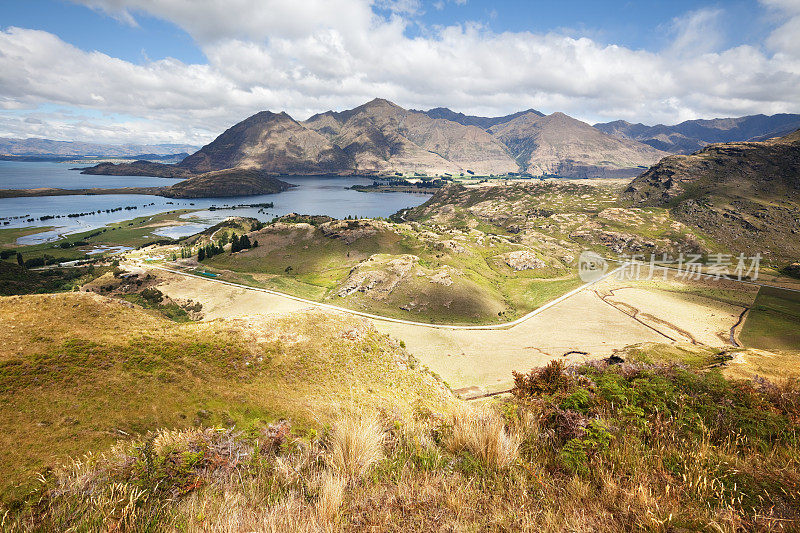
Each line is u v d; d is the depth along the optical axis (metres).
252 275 194.25
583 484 4.45
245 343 43.34
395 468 5.18
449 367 113.81
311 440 6.32
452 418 6.54
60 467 5.90
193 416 28.81
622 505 3.90
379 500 4.30
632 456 4.93
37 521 4.72
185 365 35.91
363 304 162.75
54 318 37.66
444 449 5.65
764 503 3.73
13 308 37.59
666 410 6.79
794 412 6.48
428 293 170.75
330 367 44.31
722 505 3.75
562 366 9.99
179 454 5.87
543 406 7.12
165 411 28.33
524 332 146.00
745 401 7.21
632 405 6.84
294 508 4.27
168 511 4.64
